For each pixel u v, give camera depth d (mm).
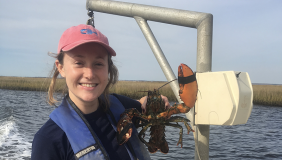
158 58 1072
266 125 5746
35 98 10109
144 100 1054
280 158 3189
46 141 715
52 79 880
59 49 763
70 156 731
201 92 963
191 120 996
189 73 817
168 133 4473
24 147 3453
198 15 969
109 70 909
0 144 3516
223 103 907
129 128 778
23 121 5211
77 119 768
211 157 3215
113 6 1127
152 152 968
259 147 3734
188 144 3682
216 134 4727
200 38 972
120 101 978
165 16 1034
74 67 734
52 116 776
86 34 737
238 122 920
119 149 795
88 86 739
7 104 7918
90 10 1197
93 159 723
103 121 819
